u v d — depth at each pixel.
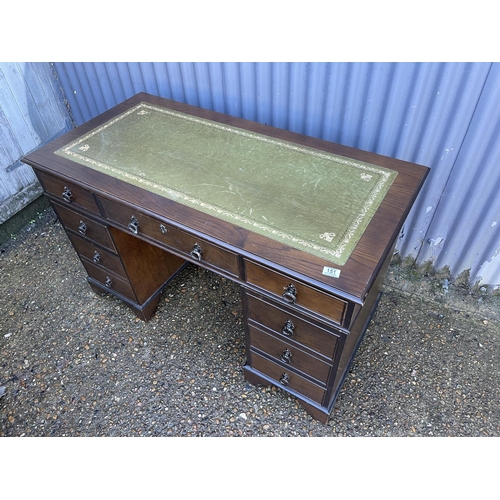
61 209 1.86
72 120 2.84
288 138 1.74
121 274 1.97
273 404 1.85
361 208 1.38
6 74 2.33
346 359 1.67
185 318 2.20
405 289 2.29
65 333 2.17
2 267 2.53
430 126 1.76
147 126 1.87
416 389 1.88
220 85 2.06
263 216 1.36
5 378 1.99
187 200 1.44
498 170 1.76
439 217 2.03
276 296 1.35
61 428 1.81
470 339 2.06
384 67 1.65
